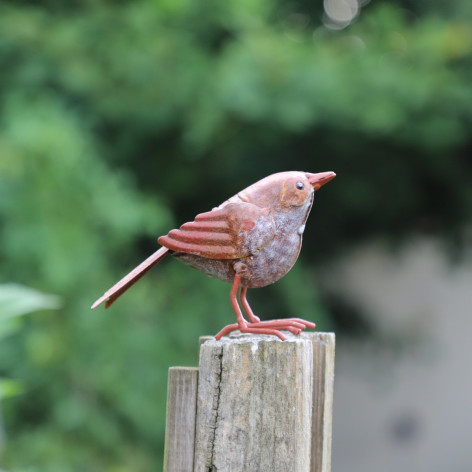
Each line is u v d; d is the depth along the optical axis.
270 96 10.11
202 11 10.84
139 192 11.15
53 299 8.37
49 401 8.36
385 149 11.49
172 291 10.52
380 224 13.25
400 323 13.90
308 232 13.28
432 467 13.87
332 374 3.75
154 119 10.78
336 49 10.98
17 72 10.48
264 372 3.02
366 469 14.08
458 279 13.79
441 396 13.93
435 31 10.64
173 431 3.17
